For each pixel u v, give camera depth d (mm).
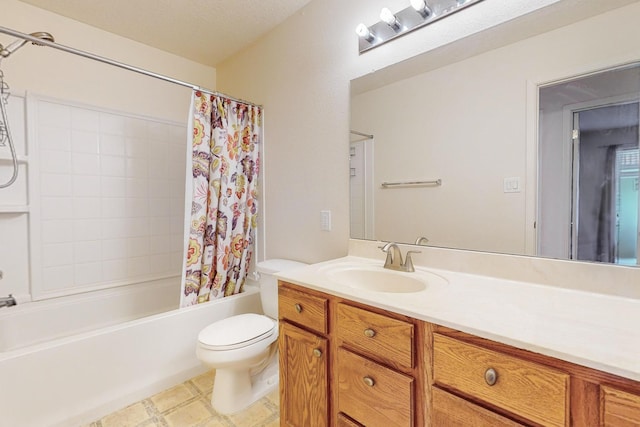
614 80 985
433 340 881
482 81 1263
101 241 2279
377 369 1015
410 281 1293
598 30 1010
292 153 2086
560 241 1102
